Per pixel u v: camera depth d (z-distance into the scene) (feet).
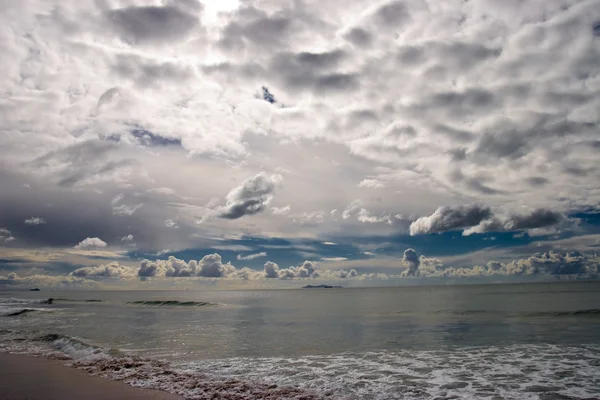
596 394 29.89
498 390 31.42
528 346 51.75
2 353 49.16
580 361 41.70
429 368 39.68
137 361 42.86
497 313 105.19
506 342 55.52
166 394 30.35
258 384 33.47
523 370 38.09
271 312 127.34
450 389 31.89
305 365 41.34
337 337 63.46
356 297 280.72
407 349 51.26
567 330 66.64
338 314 115.24
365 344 55.77
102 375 36.55
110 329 75.72
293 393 30.76
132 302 191.21
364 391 31.45
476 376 36.06
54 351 50.08
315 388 32.27
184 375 36.60
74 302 197.98
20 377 36.22
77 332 70.79
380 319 96.43
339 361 43.50
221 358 45.39
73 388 32.14
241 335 66.23
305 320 95.81
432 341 57.98
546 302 151.53
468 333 66.13
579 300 162.81
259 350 50.83
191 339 61.67
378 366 40.75
